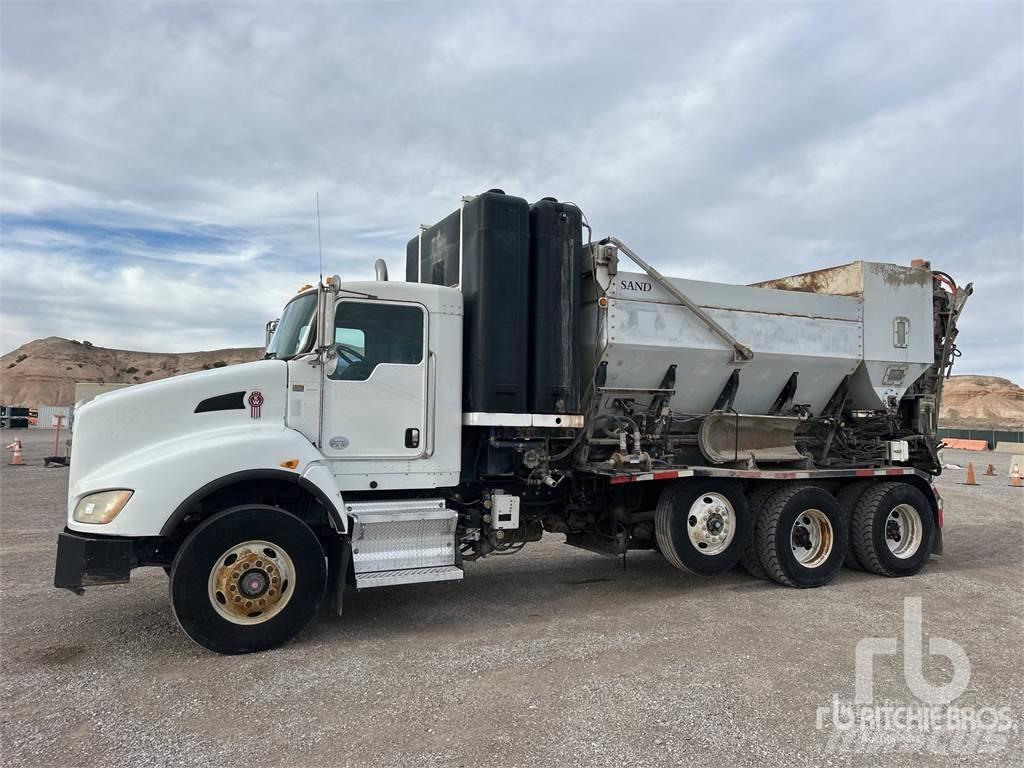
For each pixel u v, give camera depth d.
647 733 3.86
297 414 5.70
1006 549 10.13
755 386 8.11
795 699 4.36
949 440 43.31
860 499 8.33
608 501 7.59
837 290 8.74
